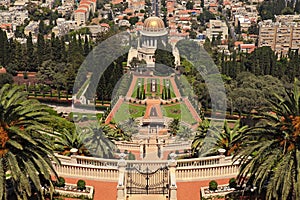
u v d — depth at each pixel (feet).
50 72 447.01
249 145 163.73
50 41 521.24
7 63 505.25
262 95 361.30
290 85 400.06
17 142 148.36
